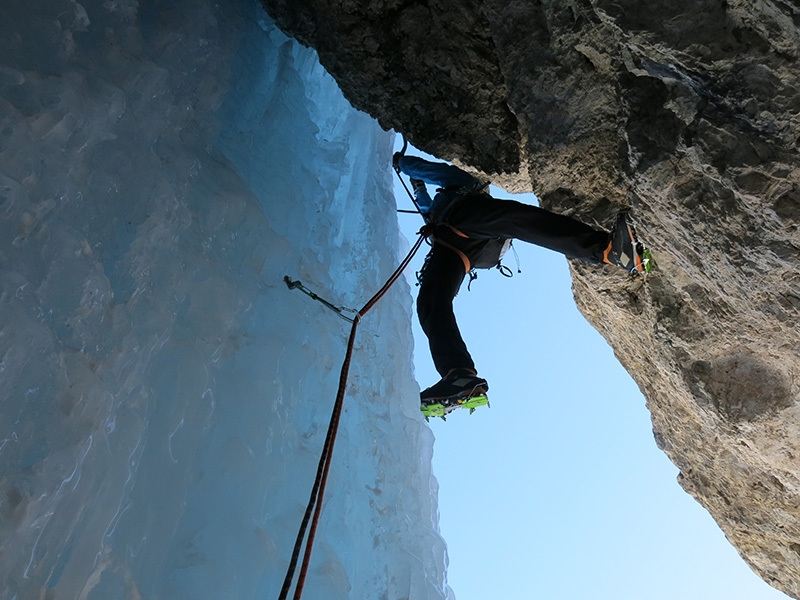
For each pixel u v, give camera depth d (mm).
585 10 3762
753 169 3232
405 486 4543
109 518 2525
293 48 5430
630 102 3725
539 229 4023
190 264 3494
